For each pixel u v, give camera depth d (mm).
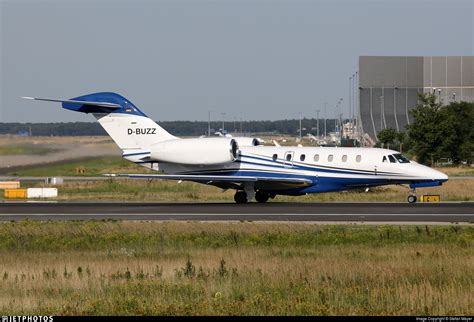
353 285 73938
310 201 177000
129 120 179625
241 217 140625
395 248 99750
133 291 73375
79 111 180000
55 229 121125
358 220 133500
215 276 79875
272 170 173125
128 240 111000
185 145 174500
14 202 183375
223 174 175875
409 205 161500
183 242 108750
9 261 95812
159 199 189125
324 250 99625
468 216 138375
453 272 79688
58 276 82312
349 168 169625
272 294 70500
